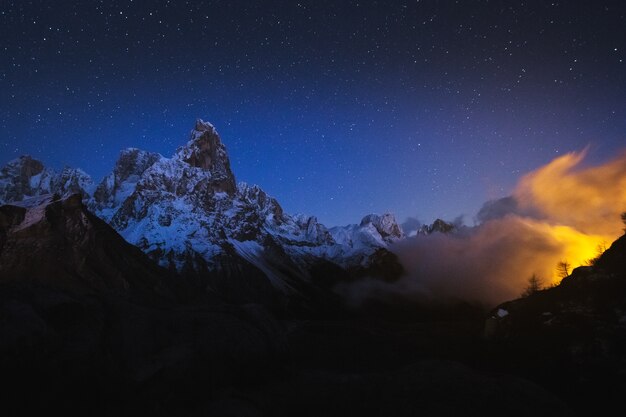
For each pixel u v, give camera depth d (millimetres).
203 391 22047
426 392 21359
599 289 32938
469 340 45312
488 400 20312
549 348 30641
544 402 20406
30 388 16719
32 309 19359
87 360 18953
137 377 20422
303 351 42281
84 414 17625
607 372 24453
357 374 31453
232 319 28016
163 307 29547
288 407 23016
